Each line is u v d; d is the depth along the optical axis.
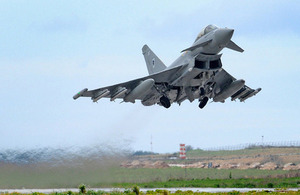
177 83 98.50
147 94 105.06
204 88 102.31
